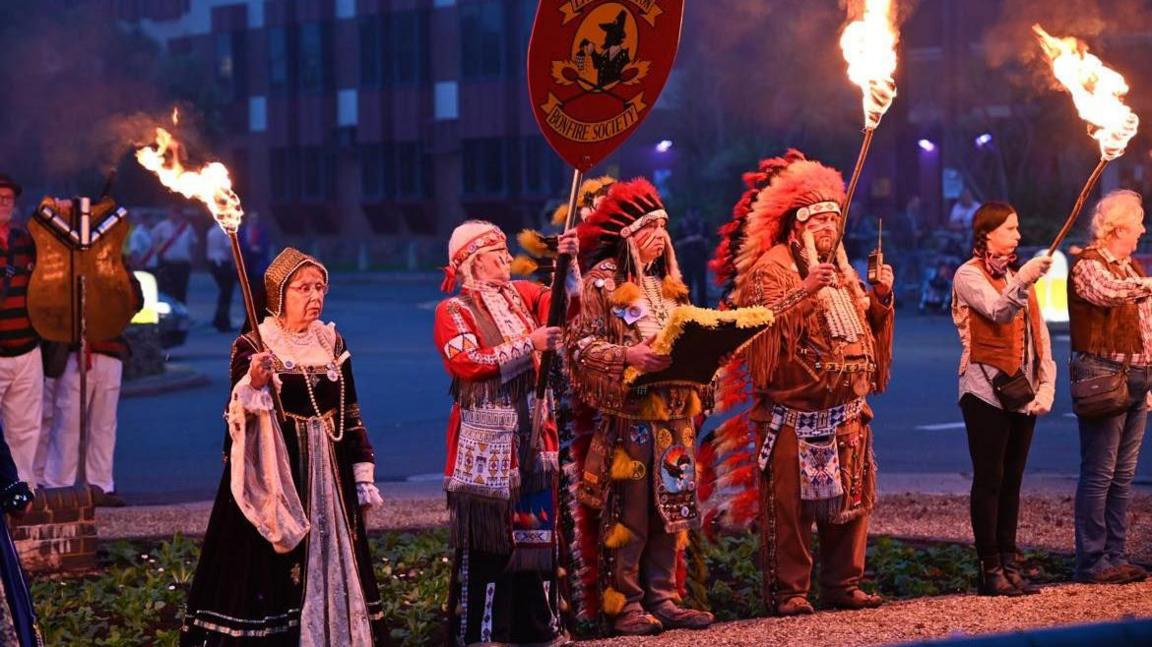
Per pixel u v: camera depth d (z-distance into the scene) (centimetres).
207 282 5722
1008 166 4069
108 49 6619
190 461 1587
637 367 757
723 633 777
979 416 865
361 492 710
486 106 6344
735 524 870
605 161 5219
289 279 705
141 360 2284
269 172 7106
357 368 2456
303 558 686
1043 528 1085
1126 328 886
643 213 792
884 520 1130
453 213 6562
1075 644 324
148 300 2319
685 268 3428
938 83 4241
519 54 6266
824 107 4600
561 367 777
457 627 742
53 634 836
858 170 798
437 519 1174
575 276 791
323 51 6912
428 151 6569
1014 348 862
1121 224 889
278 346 699
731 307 843
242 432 669
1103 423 901
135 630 859
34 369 1157
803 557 835
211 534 690
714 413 853
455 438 739
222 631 680
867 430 846
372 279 5656
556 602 755
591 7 716
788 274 819
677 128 4959
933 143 4547
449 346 730
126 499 1345
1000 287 878
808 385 816
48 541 1004
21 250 1169
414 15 6562
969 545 1041
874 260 843
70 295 1191
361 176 6850
